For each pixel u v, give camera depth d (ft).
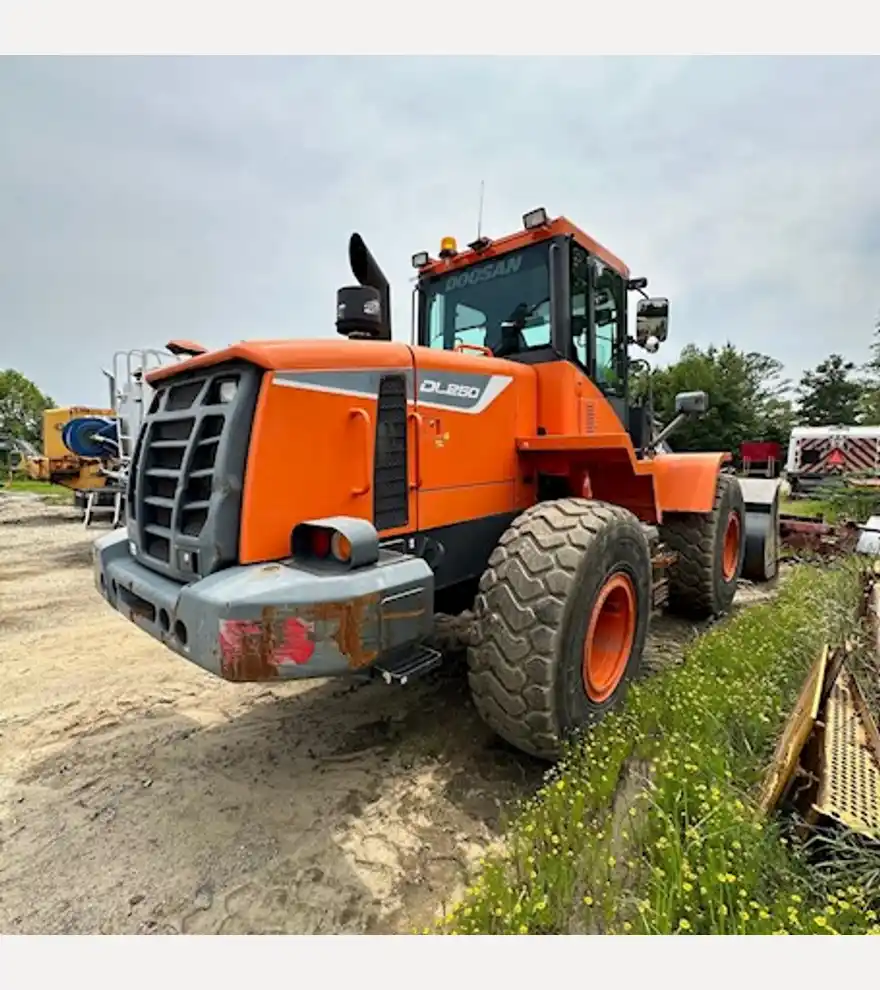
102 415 35.01
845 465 51.98
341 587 5.95
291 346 6.95
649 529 12.91
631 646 9.30
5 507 40.52
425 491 8.42
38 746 8.91
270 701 10.43
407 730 9.37
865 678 9.29
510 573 7.73
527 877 5.76
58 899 5.94
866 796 5.92
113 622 15.03
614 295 12.83
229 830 6.98
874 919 4.96
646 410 14.30
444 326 12.41
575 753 7.41
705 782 6.37
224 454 6.53
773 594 17.66
